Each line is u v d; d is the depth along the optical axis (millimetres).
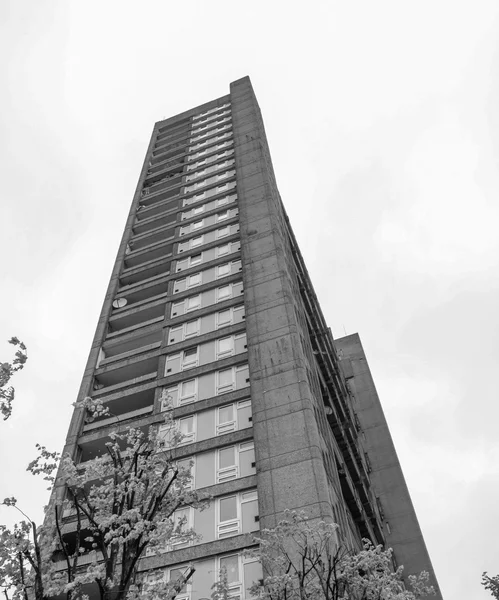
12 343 13922
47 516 14383
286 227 54281
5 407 13438
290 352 31203
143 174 58719
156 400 33031
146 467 15203
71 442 33094
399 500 56969
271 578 16344
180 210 49406
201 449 28844
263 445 27250
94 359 38594
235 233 43125
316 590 16906
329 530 18625
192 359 34781
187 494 15586
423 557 52062
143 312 40969
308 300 53250
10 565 13234
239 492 26391
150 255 47000
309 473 25234
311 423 27297
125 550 13086
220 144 58000
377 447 62219
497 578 27312
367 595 16547
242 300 36688
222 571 17797
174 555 24891
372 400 67250
